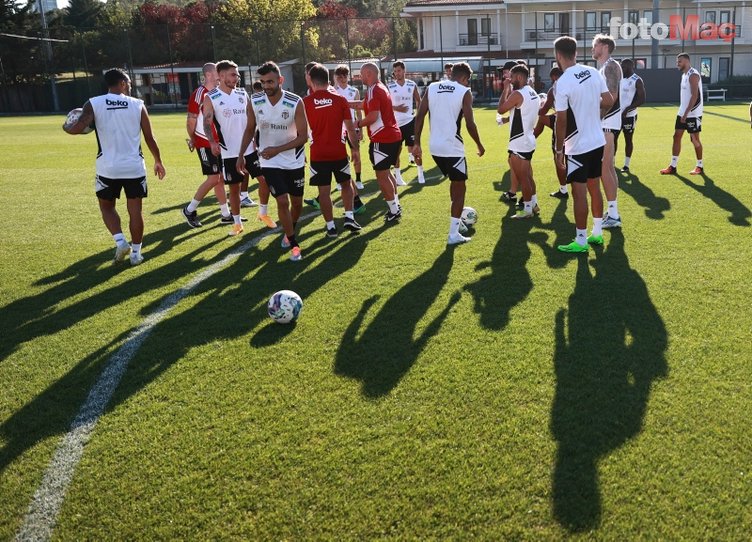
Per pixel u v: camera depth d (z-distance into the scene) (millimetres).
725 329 3938
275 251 6230
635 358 3584
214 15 46844
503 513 2408
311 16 48812
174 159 14164
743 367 3438
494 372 3479
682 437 2824
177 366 3697
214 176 7305
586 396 3197
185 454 2834
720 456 2688
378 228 7012
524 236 6422
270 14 46125
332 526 2375
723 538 2254
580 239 5703
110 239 6922
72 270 5754
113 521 2443
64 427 3090
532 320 4191
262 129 5832
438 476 2627
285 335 4105
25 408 3283
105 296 5004
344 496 2529
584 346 3762
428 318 4297
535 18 40531
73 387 3496
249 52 40625
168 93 44688
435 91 5980
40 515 2488
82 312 4652
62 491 2619
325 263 5727
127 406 3264
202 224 7621
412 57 41938
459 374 3473
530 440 2844
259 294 4945
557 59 5492
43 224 7660
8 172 12312
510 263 5488
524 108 6770
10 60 40250
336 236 6703
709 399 3123
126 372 3643
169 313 4586
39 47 40875
